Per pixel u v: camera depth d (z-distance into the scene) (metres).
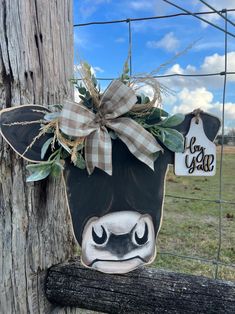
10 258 0.98
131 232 0.95
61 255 1.07
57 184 1.04
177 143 0.93
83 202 0.94
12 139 0.89
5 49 0.93
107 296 0.98
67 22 1.05
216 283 0.94
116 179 0.94
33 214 1.00
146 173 0.95
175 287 0.94
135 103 0.91
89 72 0.91
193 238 2.79
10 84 0.94
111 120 0.90
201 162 0.97
